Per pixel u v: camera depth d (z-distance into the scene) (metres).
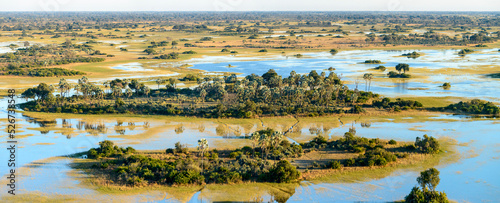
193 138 133.25
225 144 127.19
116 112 164.25
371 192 93.50
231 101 183.50
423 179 88.31
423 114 163.00
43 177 99.00
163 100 186.62
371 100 183.88
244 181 98.50
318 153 118.75
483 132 137.75
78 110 165.12
